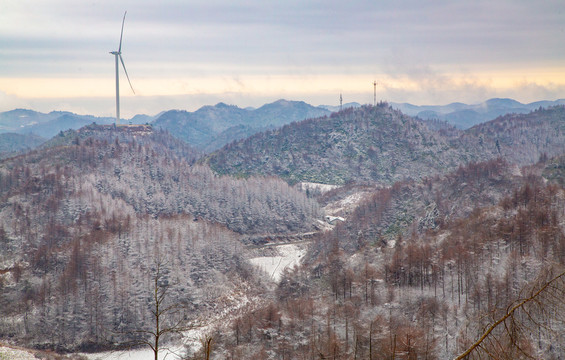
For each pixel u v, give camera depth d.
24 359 151.50
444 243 187.25
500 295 114.06
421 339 105.25
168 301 187.88
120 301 180.50
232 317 166.25
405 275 164.25
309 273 197.88
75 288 188.62
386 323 121.25
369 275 166.00
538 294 23.09
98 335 169.00
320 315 133.75
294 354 117.94
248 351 121.94
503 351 22.72
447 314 125.69
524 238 159.50
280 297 186.62
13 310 187.00
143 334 165.12
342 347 112.75
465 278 151.62
